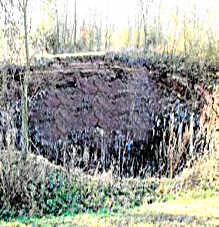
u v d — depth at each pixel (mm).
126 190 9523
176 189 9797
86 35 27188
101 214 7559
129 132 14312
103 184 9547
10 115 9570
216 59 18109
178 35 21859
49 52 19250
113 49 21500
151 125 14672
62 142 13422
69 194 8883
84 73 17109
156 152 13062
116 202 8867
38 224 6797
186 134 12594
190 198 8906
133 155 13133
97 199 8875
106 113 15211
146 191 9680
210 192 9391
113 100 15930
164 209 7547
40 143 13188
